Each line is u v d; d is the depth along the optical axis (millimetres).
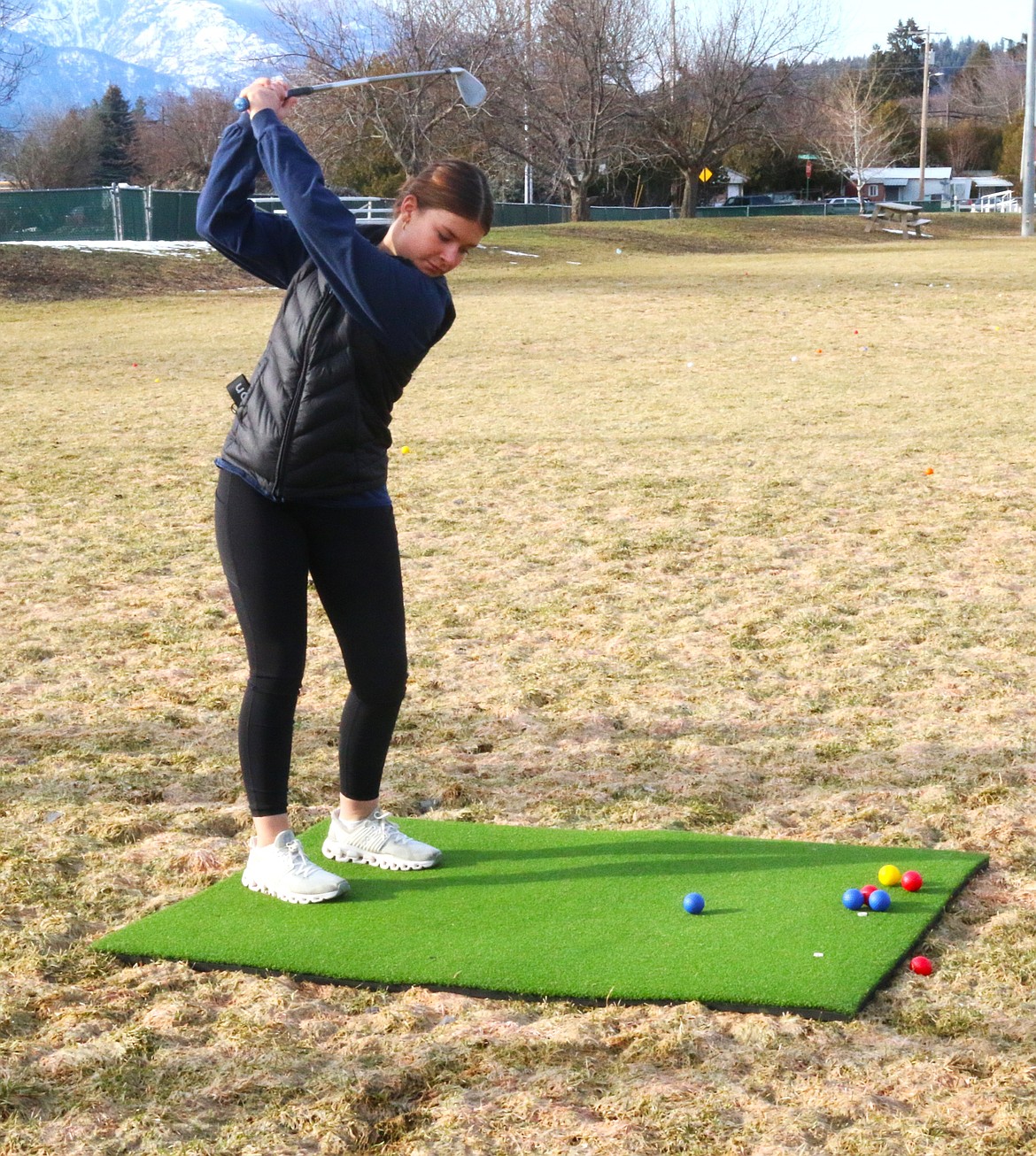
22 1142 2480
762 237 42156
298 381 3203
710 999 2922
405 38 40156
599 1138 2455
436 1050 2768
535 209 49875
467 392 14148
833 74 75000
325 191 3098
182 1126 2527
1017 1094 2572
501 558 7461
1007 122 94562
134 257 28562
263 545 3332
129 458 10641
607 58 44750
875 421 11727
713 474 9656
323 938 3271
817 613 6254
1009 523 7953
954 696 5133
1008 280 24422
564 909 3412
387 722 3633
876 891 3359
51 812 4164
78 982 3123
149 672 5605
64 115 76000
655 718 4973
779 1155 2389
